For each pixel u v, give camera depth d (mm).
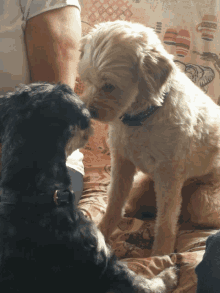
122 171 2029
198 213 2029
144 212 2268
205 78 2896
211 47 2865
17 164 1177
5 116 1239
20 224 1169
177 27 2834
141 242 1978
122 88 1547
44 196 1185
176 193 1868
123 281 1337
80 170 2064
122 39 1543
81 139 1326
